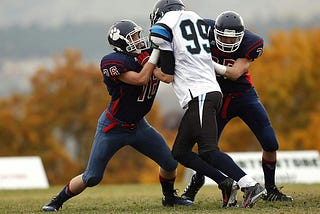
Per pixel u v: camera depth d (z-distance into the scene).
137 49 31.02
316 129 132.38
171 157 32.47
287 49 143.25
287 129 137.88
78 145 163.38
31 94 165.38
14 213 31.62
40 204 36.06
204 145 29.31
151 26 31.17
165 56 30.14
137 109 31.53
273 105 137.38
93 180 31.95
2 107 162.88
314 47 147.50
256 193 29.08
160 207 32.84
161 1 31.98
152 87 31.45
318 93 141.25
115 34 31.02
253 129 34.06
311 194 37.06
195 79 29.91
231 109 33.88
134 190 47.34
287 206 30.98
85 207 33.97
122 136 31.94
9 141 156.00
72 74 166.50
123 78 30.80
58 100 164.50
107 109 32.12
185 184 54.38
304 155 54.53
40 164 57.38
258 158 53.66
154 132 32.47
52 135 158.62
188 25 30.62
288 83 138.62
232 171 29.22
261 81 137.88
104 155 31.94
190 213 28.95
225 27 31.16
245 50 32.16
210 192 41.34
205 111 29.52
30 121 157.88
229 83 33.31
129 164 150.75
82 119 163.38
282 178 53.66
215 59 32.62
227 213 28.27
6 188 54.94
